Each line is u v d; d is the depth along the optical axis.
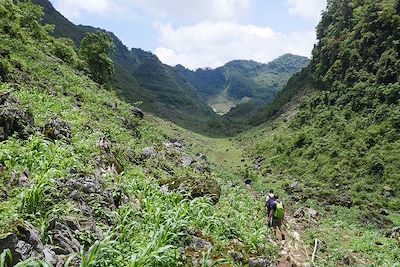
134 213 8.87
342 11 72.31
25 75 20.53
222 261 8.27
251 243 11.23
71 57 46.16
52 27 49.25
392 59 46.66
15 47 29.38
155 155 18.98
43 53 36.19
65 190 7.95
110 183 9.80
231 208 14.30
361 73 52.56
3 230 5.55
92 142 13.32
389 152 36.19
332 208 26.95
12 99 12.62
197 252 8.07
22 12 43.19
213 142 84.62
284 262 12.73
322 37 85.38
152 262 6.56
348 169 37.06
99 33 53.94
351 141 40.66
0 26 31.86
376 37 53.88
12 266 5.14
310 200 28.97
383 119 41.41
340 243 18.11
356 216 24.89
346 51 58.22
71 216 7.07
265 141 64.12
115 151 15.12
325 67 74.81
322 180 37.75
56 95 21.50
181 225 8.12
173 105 163.62
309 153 44.91
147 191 11.47
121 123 24.89
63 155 10.30
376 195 31.39
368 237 19.34
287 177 41.34
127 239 7.56
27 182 8.23
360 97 48.25
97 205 8.09
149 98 138.25
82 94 26.47
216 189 14.61
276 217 15.81
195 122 126.94
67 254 6.05
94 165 11.16
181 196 11.44
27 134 11.14
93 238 6.80
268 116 96.00
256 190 30.31
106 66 52.81
